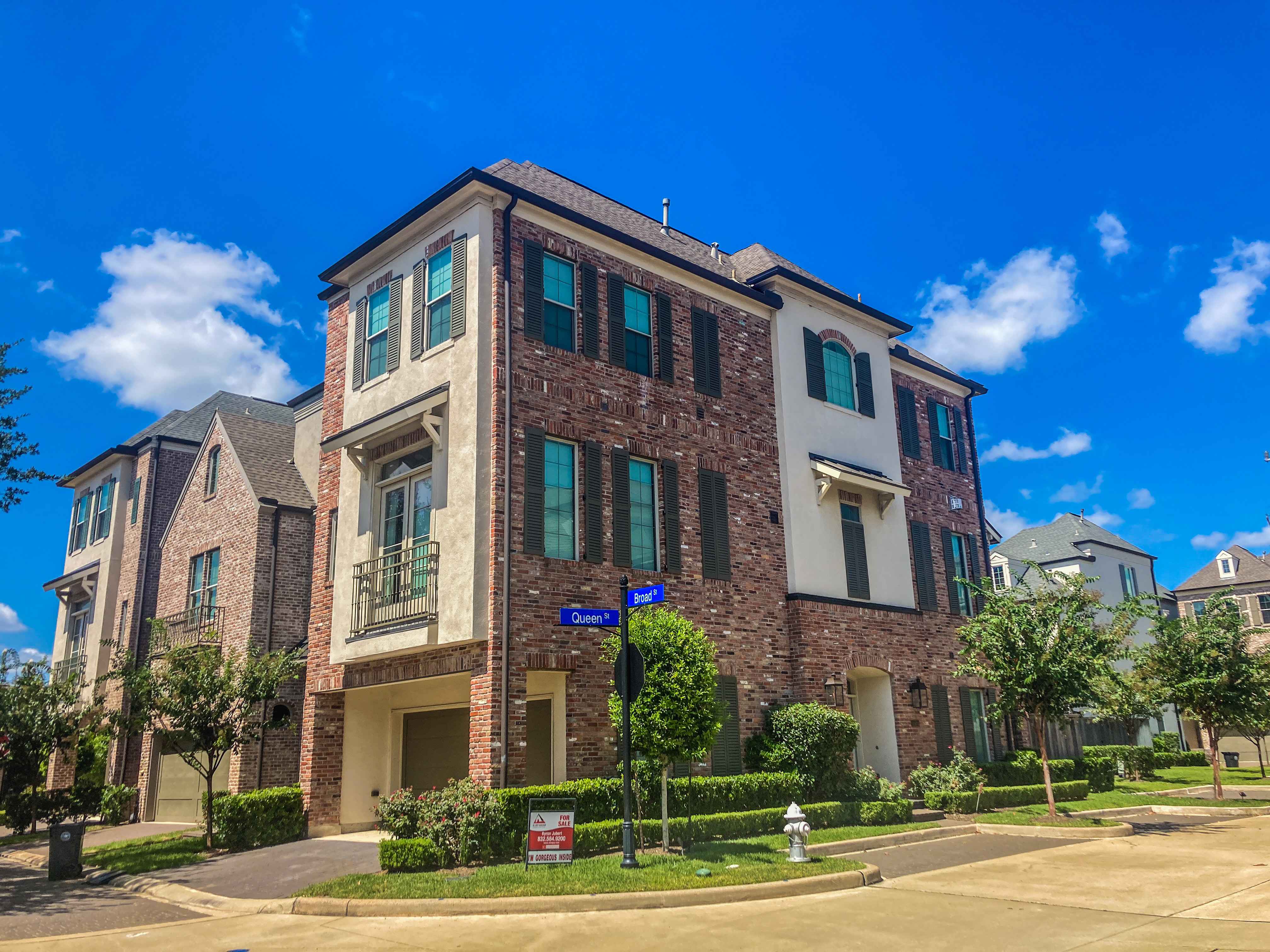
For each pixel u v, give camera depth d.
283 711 20.97
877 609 20.92
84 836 18.34
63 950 9.18
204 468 24.86
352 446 17.16
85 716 22.22
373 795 17.64
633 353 17.89
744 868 11.67
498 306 15.67
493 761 13.59
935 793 18.75
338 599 17.02
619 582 15.76
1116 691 28.53
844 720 17.47
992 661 17.86
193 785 21.88
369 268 18.56
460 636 14.17
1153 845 14.81
